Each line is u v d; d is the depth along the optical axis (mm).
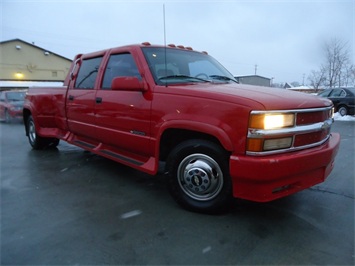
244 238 2561
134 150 3701
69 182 4078
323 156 2840
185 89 3039
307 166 2709
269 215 2996
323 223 2836
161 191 3723
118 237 2594
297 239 2547
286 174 2570
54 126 5719
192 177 3023
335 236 2600
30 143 6441
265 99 2615
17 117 11953
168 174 3219
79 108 4637
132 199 3453
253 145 2525
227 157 2791
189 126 2885
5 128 10438
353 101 13867
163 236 2604
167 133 3240
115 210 3148
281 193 2686
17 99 12688
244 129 2555
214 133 2705
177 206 3238
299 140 2736
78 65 4984
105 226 2795
